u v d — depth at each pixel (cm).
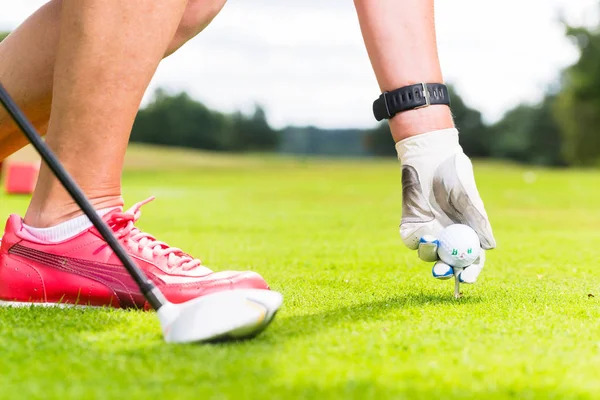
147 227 517
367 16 192
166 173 2069
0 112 201
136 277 146
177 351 131
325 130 5766
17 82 199
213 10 216
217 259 331
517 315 173
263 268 296
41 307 182
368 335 146
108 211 185
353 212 701
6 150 216
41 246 187
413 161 192
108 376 115
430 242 193
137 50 173
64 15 172
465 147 4916
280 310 180
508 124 4934
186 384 111
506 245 412
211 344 137
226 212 683
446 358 128
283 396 105
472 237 190
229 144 5244
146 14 172
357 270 289
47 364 122
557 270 296
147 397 104
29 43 198
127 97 177
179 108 5025
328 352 131
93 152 180
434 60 193
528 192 1149
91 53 171
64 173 154
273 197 972
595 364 126
